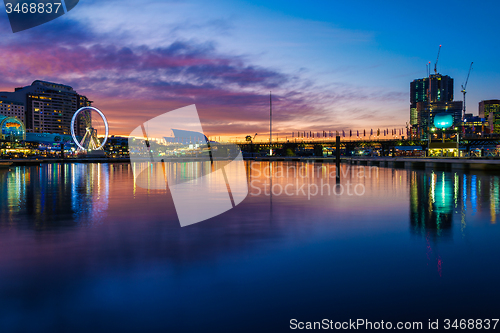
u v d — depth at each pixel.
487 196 16.55
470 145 128.50
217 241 7.96
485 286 5.18
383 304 4.62
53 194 18.19
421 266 6.10
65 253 7.05
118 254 6.96
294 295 4.91
